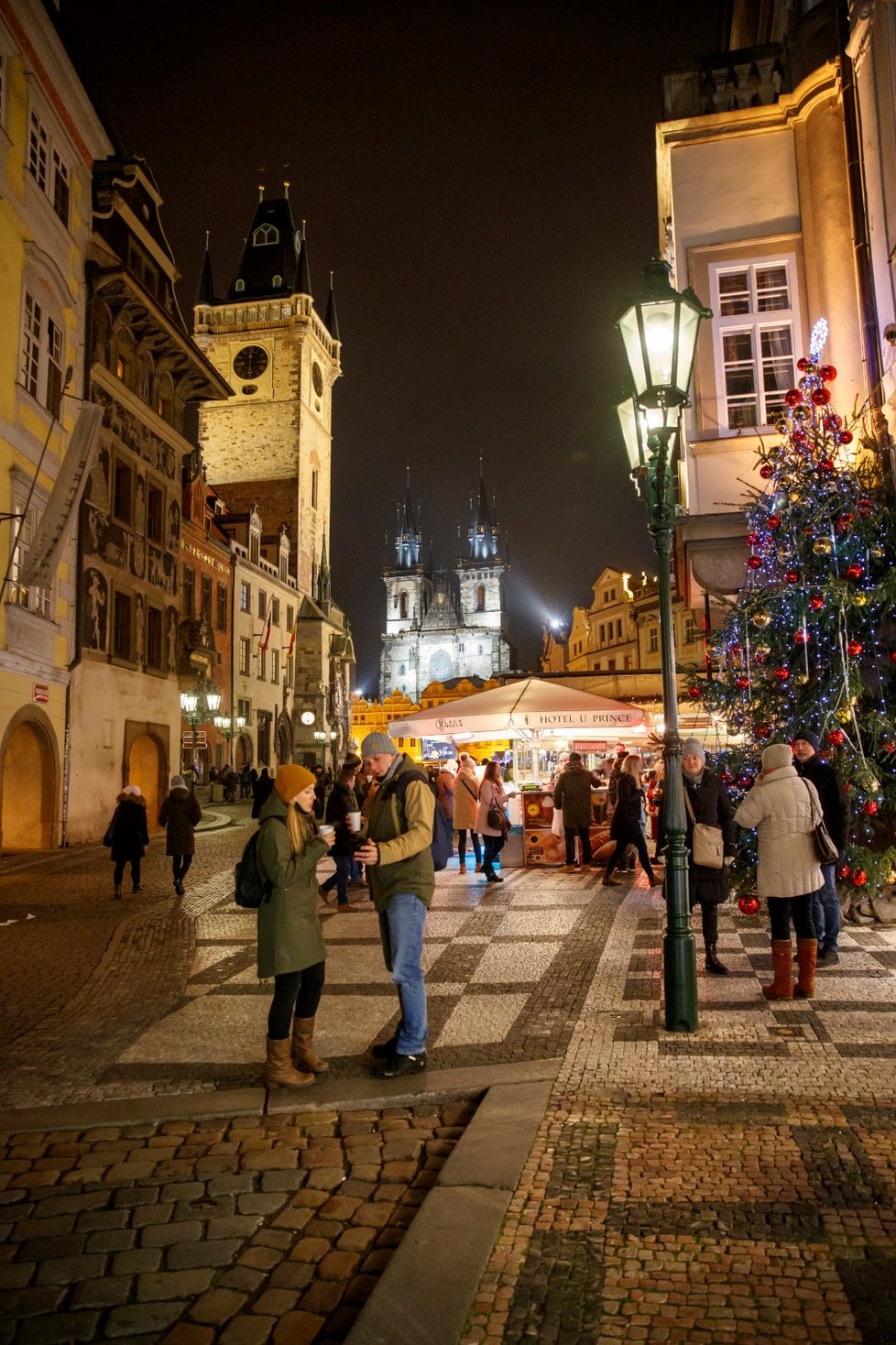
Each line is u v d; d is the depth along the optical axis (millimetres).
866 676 9977
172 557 30344
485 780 13625
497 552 168375
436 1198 3826
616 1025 6262
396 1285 3215
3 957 9273
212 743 45281
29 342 20000
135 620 27047
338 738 64875
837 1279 3277
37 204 19922
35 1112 5027
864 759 9234
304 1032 5531
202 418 69000
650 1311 3113
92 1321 3189
